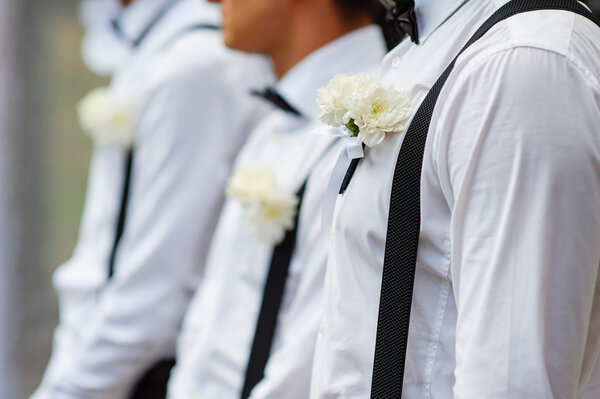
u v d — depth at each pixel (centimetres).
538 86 162
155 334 377
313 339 269
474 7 191
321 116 199
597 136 161
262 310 290
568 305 158
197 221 382
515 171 160
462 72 175
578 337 158
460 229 169
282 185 296
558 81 163
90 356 380
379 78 218
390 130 186
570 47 167
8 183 935
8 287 914
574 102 162
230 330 305
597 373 179
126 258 383
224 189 388
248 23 315
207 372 310
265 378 284
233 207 323
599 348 175
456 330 172
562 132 159
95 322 386
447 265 180
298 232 289
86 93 1023
